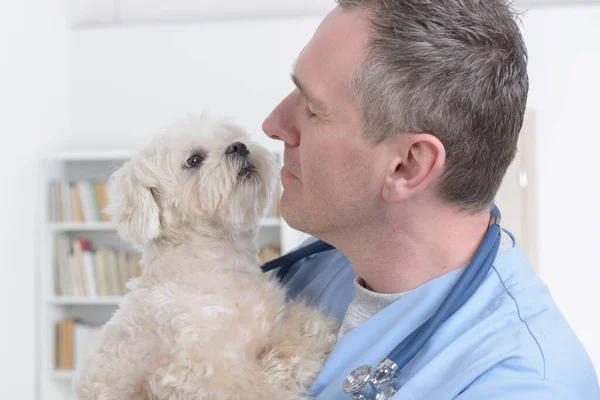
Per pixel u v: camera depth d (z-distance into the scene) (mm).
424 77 1032
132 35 5059
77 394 1422
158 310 1349
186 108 4996
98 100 5082
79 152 4766
